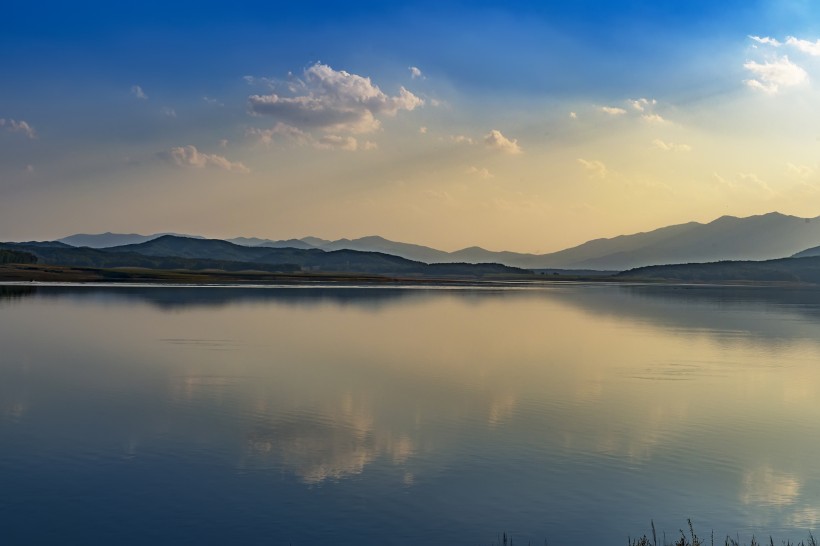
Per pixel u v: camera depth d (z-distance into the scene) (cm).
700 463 2806
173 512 2256
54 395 3950
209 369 4884
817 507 2375
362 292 17012
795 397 4125
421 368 5075
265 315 9475
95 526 2152
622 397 4078
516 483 2550
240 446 2955
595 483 2564
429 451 2922
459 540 2088
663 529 2192
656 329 8350
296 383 4397
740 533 2175
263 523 2184
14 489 2434
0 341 6262
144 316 8900
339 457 2825
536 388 4341
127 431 3169
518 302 14188
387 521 2212
